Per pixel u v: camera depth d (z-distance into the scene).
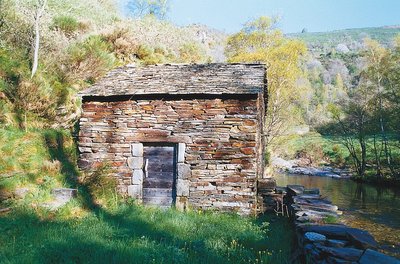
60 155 10.55
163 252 5.16
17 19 13.20
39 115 11.61
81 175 9.80
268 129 25.66
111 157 9.86
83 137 10.03
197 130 9.48
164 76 10.89
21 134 10.38
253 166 9.15
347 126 30.52
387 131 26.83
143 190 9.73
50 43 13.54
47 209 7.38
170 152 9.73
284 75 25.91
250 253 5.44
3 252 4.80
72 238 5.64
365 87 27.66
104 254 5.02
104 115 10.02
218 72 10.93
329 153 35.94
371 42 27.11
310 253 4.75
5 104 10.81
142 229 6.64
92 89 10.19
